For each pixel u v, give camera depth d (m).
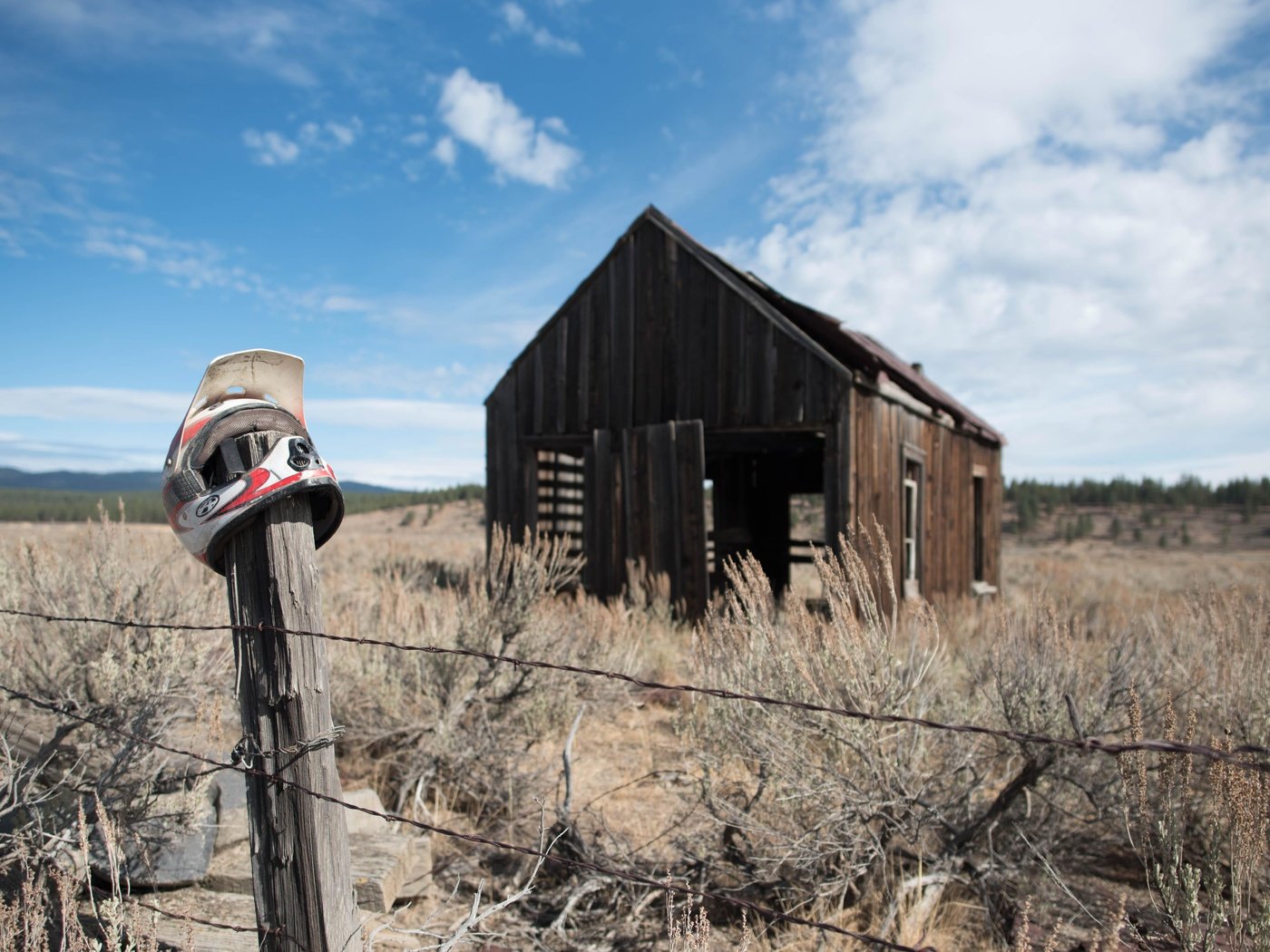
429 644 5.73
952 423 13.59
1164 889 2.78
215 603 5.25
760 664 3.90
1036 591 5.86
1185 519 97.88
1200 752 1.71
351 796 4.30
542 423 11.87
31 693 4.34
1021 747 3.65
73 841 3.19
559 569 6.82
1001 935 3.28
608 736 5.84
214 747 3.69
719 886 3.65
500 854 4.14
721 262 10.52
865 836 3.62
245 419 2.42
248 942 3.09
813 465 15.67
